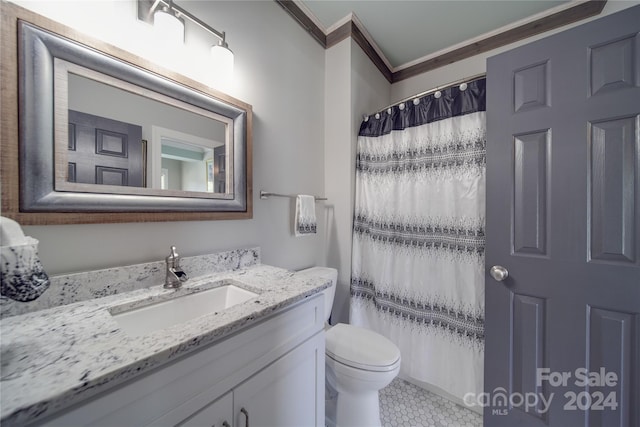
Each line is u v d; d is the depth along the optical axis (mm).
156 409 514
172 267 917
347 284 1775
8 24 635
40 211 678
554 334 1041
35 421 382
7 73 634
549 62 1040
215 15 1130
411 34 1830
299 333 878
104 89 802
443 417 1322
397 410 1369
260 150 1354
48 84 691
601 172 949
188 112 1021
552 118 1034
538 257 1070
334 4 1566
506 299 1148
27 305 674
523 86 1101
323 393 990
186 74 1021
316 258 1778
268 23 1395
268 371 761
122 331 592
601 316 953
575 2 1518
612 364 936
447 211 1427
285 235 1520
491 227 1187
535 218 1074
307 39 1677
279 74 1464
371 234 1729
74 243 762
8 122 634
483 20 1687
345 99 1747
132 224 884
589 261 970
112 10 826
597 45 949
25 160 657
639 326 895
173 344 530
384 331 1654
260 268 1221
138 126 879
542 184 1061
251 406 711
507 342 1149
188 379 567
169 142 964
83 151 757
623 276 915
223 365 639
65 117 722
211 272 1102
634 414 902
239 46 1235
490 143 1188
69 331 588
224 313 682
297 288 909
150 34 917
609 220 937
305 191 1672
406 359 1568
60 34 712
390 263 1639
